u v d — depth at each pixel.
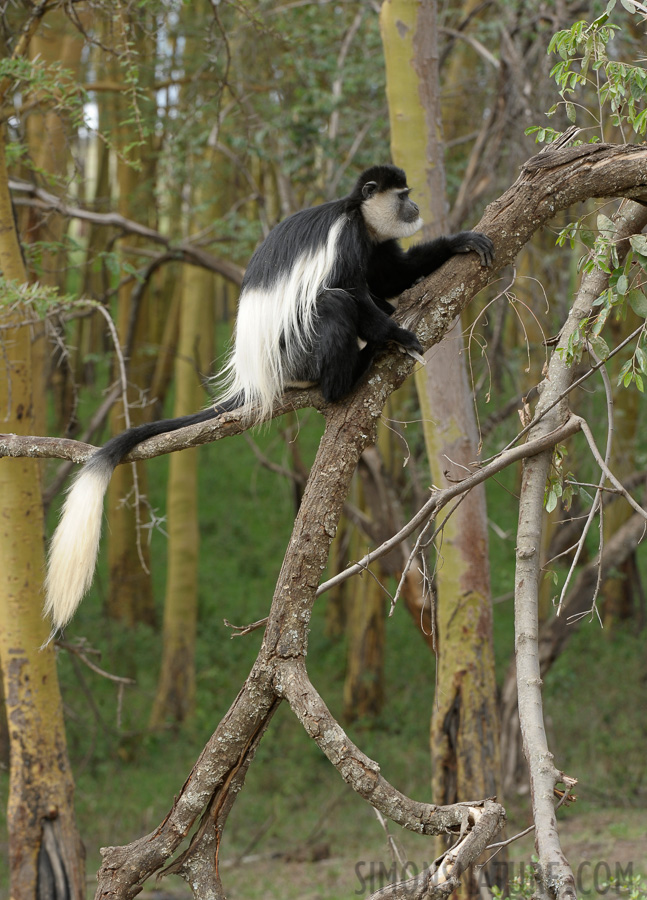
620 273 3.60
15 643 7.26
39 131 10.71
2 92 6.92
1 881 9.73
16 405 7.15
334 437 3.86
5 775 12.41
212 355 15.69
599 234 3.86
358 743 14.43
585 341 3.82
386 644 18.50
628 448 13.32
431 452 7.86
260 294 5.00
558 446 4.17
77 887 7.24
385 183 4.97
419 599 9.80
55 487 10.12
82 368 18.66
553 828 3.05
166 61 12.75
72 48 11.49
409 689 16.50
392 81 7.63
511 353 12.24
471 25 13.41
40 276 9.34
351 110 11.67
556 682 14.48
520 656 3.64
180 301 17.78
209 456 26.45
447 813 3.28
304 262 4.83
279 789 12.93
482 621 7.81
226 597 20.16
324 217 5.00
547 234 12.20
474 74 13.76
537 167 4.08
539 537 3.87
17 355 7.14
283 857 10.55
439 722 7.82
